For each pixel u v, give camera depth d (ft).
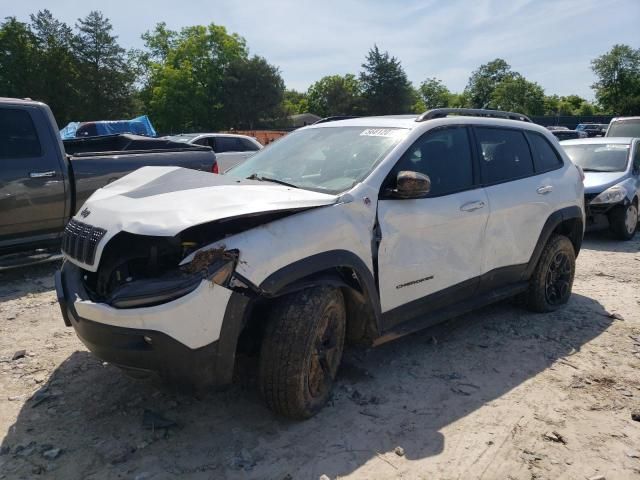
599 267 23.24
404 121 13.26
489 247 13.89
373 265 11.01
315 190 11.32
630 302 18.07
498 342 14.47
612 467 9.21
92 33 191.01
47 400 11.00
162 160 23.00
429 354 13.65
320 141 13.56
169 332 8.48
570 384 12.14
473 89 347.15
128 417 10.42
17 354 12.91
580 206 17.13
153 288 8.62
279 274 9.25
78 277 10.23
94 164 21.13
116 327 8.74
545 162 16.51
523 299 16.74
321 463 9.12
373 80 253.44
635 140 33.22
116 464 9.00
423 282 12.19
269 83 212.43
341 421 10.39
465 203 13.06
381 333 11.51
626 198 28.50
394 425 10.32
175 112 203.00
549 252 16.16
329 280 10.24
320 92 310.04
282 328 9.57
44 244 20.45
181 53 208.85
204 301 8.58
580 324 15.88
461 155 13.60
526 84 297.33
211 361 8.86
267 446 9.56
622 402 11.37
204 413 10.61
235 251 8.90
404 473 8.93
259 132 109.09
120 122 71.51
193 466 8.99
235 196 9.91
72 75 182.80
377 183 11.35
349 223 10.52
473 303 13.89
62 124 185.16
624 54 257.14
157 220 9.09
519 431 10.22
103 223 9.86
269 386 9.71
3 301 17.10
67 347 13.58
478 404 11.19
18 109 19.35
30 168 19.36
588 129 155.02
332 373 10.79
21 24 183.62
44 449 9.35
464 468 9.09
